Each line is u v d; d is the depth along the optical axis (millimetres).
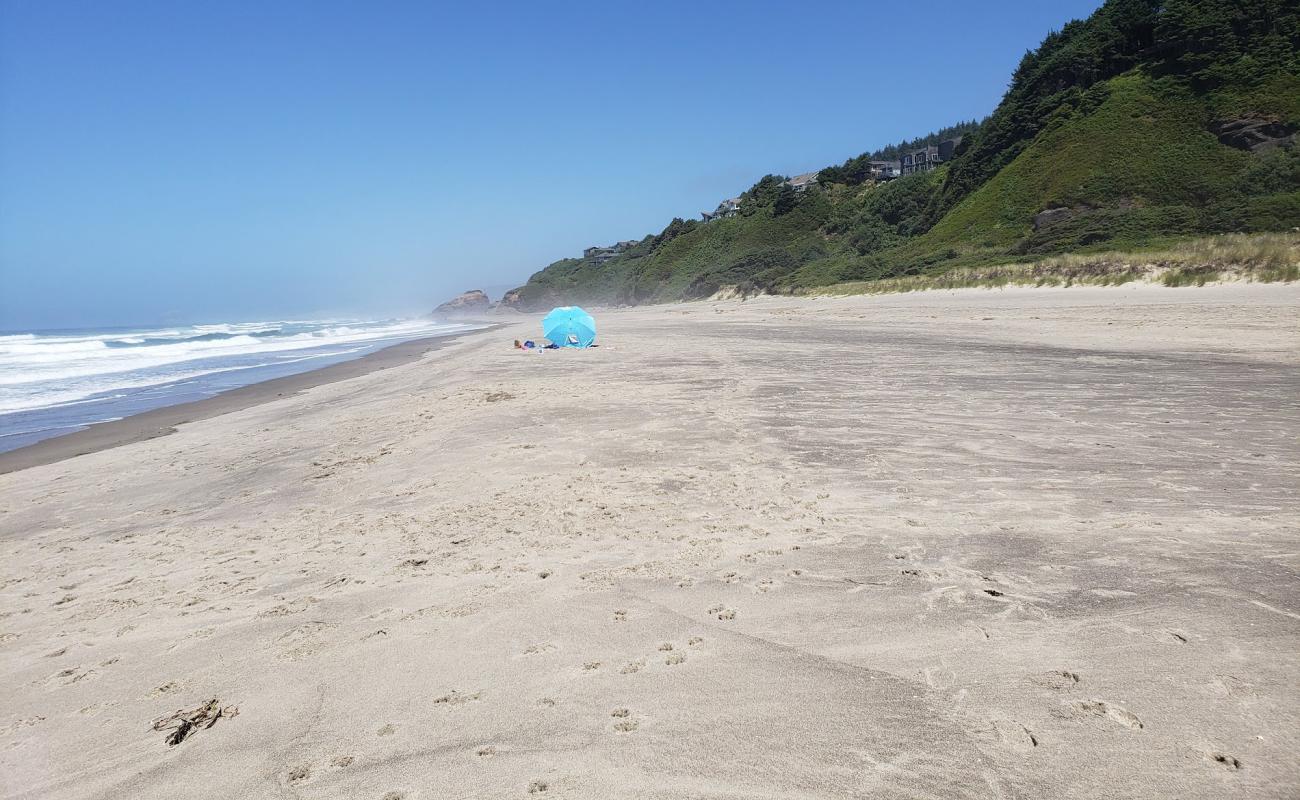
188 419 12906
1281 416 6984
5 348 37156
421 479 6621
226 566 4801
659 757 2303
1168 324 15281
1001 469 5652
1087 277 25812
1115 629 2938
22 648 3730
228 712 2854
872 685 2656
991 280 29766
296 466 7883
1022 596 3334
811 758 2240
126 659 3463
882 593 3494
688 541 4465
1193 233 30047
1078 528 4207
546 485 5996
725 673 2828
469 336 36875
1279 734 2182
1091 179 38438
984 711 2428
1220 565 3510
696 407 9227
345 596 4008
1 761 2668
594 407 9617
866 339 17281
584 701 2691
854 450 6562
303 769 2402
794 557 4070
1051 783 2037
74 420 13570
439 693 2844
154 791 2373
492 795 2178
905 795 2031
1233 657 2646
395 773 2336
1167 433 6512
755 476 5883
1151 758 2113
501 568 4227
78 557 5426
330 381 17703
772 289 51969
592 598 3686
